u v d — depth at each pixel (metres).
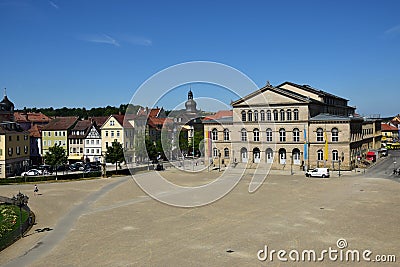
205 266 22.16
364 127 89.75
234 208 37.66
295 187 51.66
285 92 76.31
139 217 34.25
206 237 27.75
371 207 37.81
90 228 30.75
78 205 40.31
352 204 39.38
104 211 37.00
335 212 35.62
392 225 30.80
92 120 104.25
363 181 57.03
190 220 32.88
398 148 121.56
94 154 97.19
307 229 29.69
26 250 25.45
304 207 38.00
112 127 92.75
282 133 77.00
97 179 62.47
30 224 32.28
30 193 48.81
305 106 74.81
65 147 98.00
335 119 72.31
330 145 72.94
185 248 25.34
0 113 83.75
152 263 22.67
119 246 25.92
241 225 31.02
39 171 71.31
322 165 73.75
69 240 27.55
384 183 54.72
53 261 23.23
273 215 34.50
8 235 26.89
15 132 76.00
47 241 27.41
